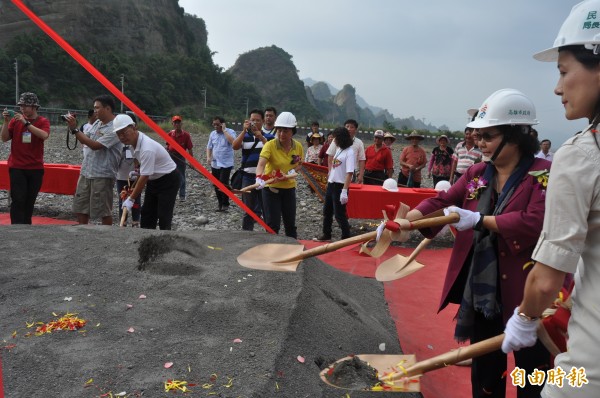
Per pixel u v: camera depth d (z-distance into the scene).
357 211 7.52
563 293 1.88
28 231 4.39
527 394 2.47
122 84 56.31
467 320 2.58
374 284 5.12
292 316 3.06
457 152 9.23
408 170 9.98
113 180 5.79
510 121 2.48
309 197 11.78
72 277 3.47
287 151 5.65
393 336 3.88
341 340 3.19
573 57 1.67
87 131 5.99
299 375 2.58
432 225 2.50
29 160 6.21
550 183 1.62
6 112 6.18
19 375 2.39
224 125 9.34
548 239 1.61
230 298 3.24
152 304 3.14
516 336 1.80
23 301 3.12
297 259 2.75
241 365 2.53
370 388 2.58
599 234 1.57
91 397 2.26
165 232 4.46
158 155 5.04
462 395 3.22
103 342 2.71
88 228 4.55
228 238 4.57
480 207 2.65
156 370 2.46
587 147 1.56
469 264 2.70
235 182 6.89
